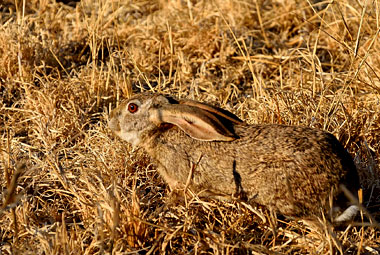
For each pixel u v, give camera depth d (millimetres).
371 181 10625
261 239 9438
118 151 11422
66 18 17203
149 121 10367
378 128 11875
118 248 9055
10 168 10781
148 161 11398
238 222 9688
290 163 9242
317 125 11656
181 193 10297
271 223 9367
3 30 15102
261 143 9562
